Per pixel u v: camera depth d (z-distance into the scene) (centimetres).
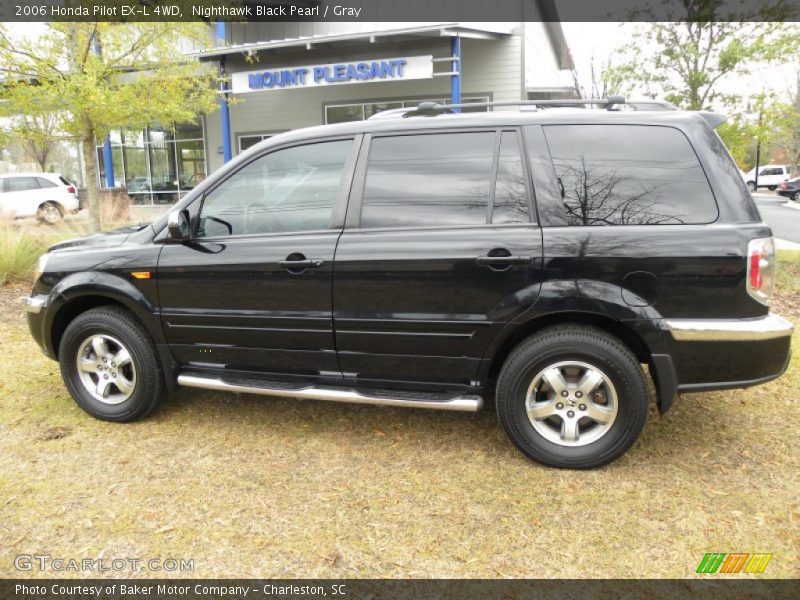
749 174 4381
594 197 310
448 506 294
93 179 943
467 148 330
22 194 1648
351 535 273
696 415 394
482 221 321
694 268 294
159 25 876
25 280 799
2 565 254
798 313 629
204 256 356
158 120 989
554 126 322
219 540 270
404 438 367
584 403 317
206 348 368
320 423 389
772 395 424
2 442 363
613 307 299
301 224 349
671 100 907
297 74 1470
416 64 1362
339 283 333
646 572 246
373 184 339
